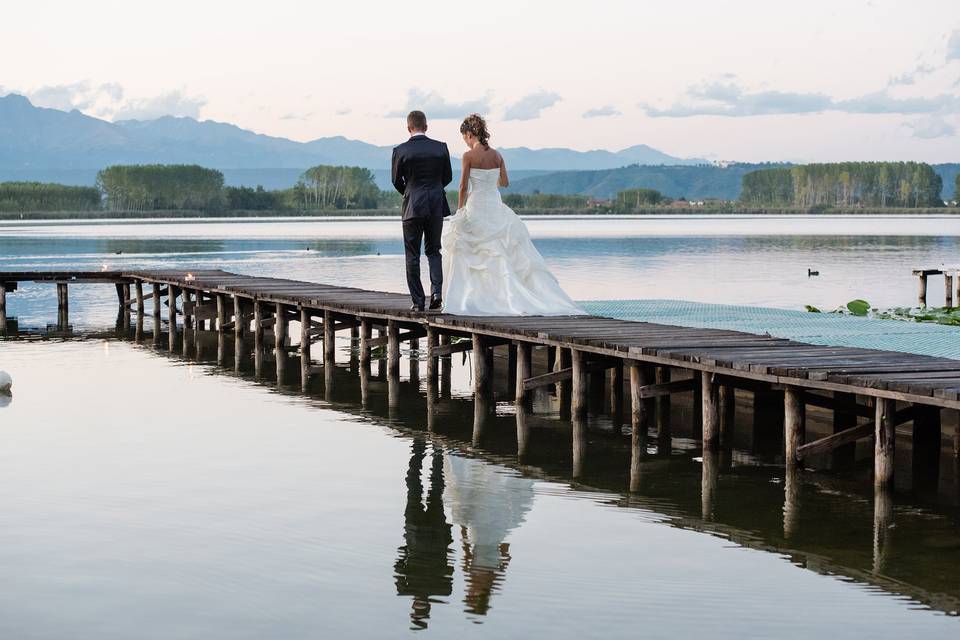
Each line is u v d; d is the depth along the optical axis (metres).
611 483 9.38
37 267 35.47
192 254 45.31
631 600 6.42
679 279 33.06
